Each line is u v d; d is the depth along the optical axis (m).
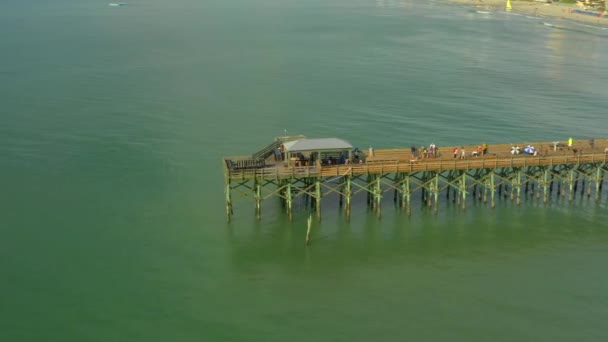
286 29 191.75
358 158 57.03
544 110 93.88
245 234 53.34
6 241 50.84
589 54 147.12
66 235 52.28
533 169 67.06
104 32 181.12
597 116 91.06
